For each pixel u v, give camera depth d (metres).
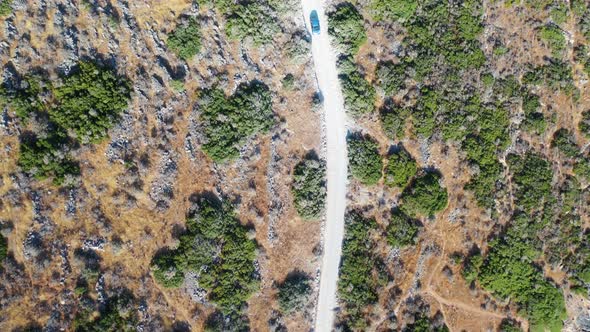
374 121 70.75
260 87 66.38
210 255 60.81
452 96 73.06
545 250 74.19
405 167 70.06
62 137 55.91
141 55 61.41
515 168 74.50
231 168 64.06
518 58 76.94
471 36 75.00
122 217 57.84
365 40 71.25
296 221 66.31
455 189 72.31
